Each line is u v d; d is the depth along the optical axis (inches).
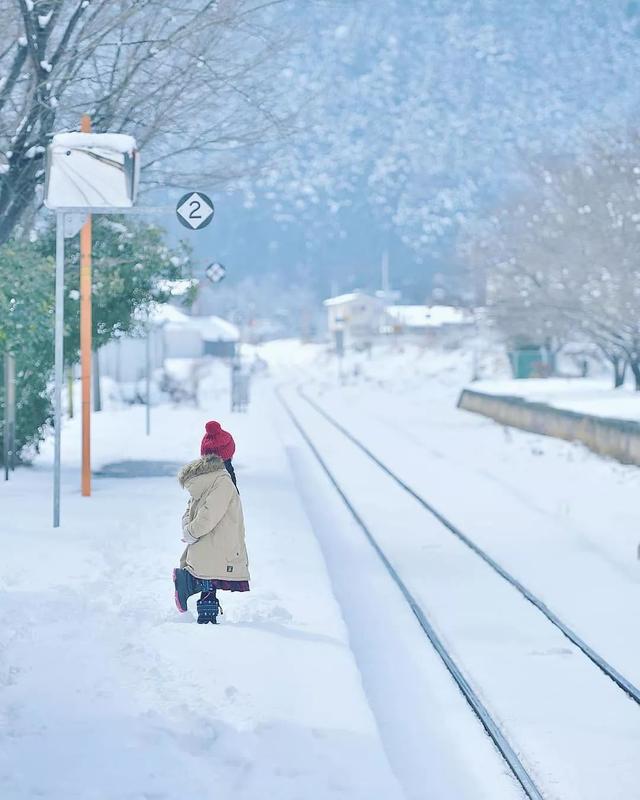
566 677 521.7
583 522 1039.6
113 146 876.6
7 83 1028.5
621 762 407.8
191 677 445.4
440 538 954.7
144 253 1268.5
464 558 853.2
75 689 421.7
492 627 625.0
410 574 790.5
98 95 1096.8
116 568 668.7
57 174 879.1
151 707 404.5
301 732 387.5
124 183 878.4
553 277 2303.2
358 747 377.7
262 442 1820.9
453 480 1408.7
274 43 1136.2
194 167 1193.4
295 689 438.3
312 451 1850.4
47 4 1007.0
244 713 403.9
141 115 1109.7
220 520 537.0
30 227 1203.2
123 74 1083.9
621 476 1374.3
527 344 3348.9
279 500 1054.4
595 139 2294.5
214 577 534.0
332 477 1422.2
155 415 2491.4
